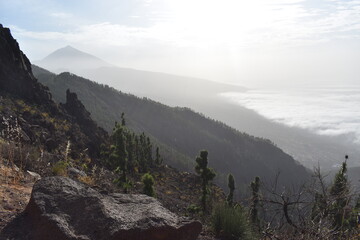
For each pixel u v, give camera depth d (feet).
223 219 16.93
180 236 12.19
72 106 142.61
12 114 59.16
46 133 63.87
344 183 17.15
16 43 109.09
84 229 11.68
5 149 22.62
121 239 11.09
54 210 12.84
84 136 102.22
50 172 23.58
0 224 12.77
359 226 15.57
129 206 13.58
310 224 14.98
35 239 11.93
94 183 24.48
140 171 142.41
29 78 105.09
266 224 17.17
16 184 18.53
